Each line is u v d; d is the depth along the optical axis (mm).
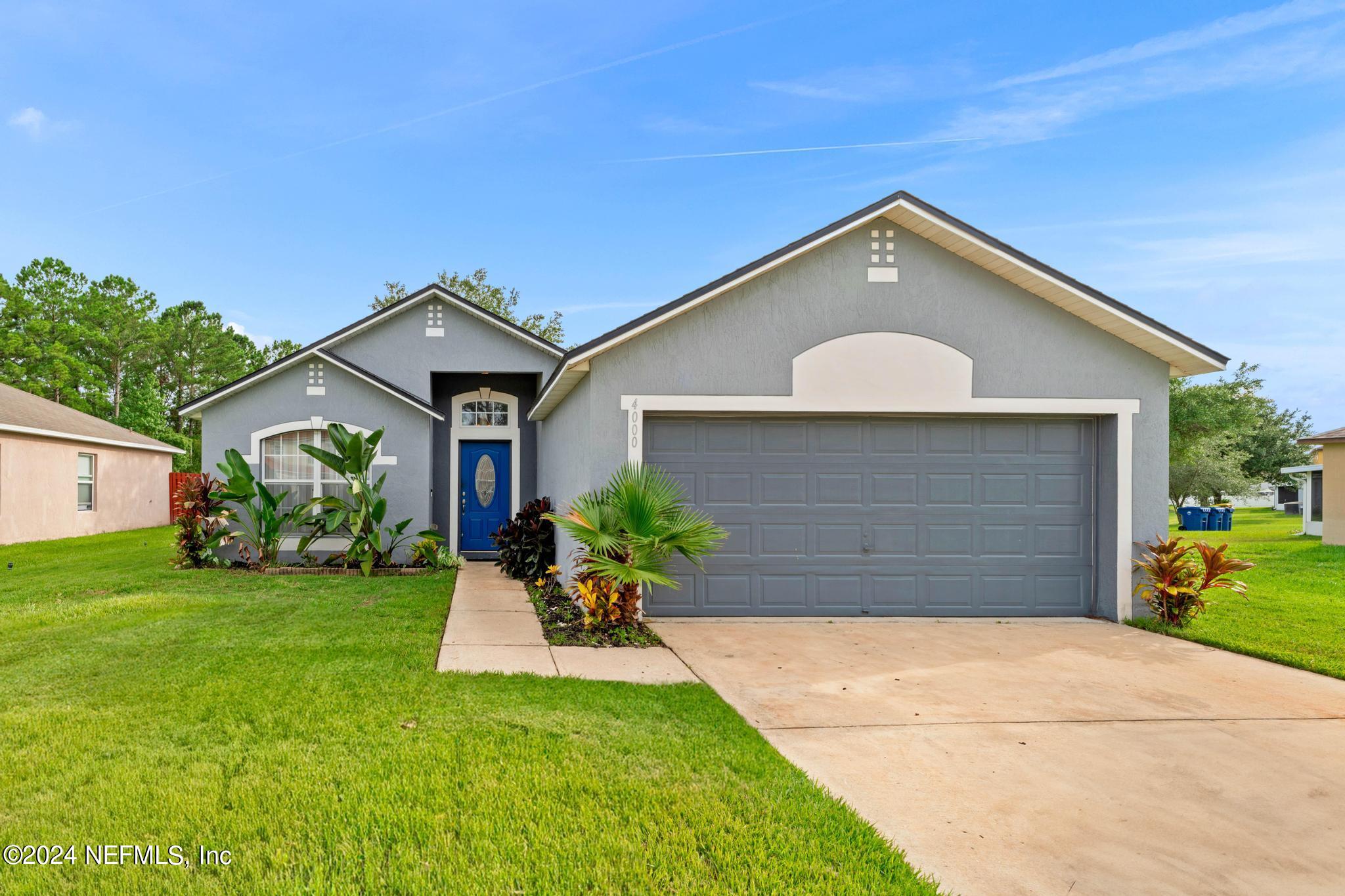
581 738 4758
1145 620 8797
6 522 16359
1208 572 8672
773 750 4711
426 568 12266
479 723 4977
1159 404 9172
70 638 7254
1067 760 4727
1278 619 9156
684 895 3098
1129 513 9086
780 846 3492
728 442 9078
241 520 12562
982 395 9031
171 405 48531
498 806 3814
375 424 12938
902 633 8312
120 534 19672
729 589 9078
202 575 11445
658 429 9000
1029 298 9094
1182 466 30047
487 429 14883
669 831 3609
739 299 8836
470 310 14102
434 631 7711
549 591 10242
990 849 3605
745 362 8820
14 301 42062
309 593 10016
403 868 3246
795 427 9141
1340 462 19438
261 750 4473
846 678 6477
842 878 3242
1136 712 5684
